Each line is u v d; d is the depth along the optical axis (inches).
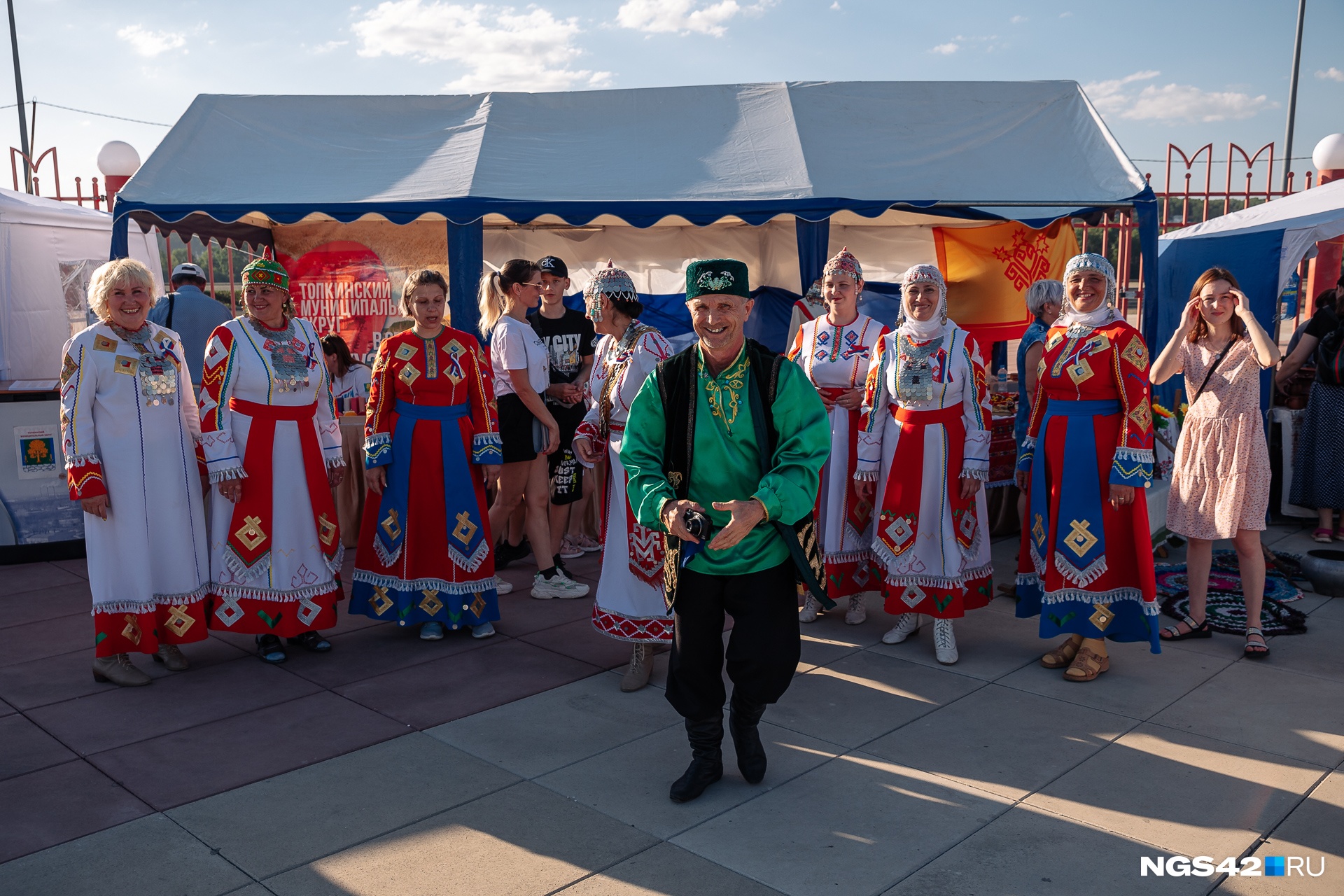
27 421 261.7
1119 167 260.8
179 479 173.9
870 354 194.4
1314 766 139.4
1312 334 277.3
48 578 247.8
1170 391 353.4
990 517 285.7
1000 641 197.0
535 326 242.2
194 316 261.4
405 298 188.5
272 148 268.1
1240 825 122.7
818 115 270.1
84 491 163.0
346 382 273.7
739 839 119.9
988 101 279.7
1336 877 111.0
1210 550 194.1
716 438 119.8
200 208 244.7
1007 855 116.0
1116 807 127.5
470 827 122.7
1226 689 169.3
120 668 173.3
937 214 280.5
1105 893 108.0
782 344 363.9
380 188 251.1
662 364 123.5
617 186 249.9
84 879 111.6
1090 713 159.2
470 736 151.0
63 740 150.0
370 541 195.9
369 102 280.2
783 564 123.7
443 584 192.4
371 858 115.7
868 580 201.6
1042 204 249.8
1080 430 170.9
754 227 358.3
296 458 180.4
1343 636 197.0
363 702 165.3
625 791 132.6
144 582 170.2
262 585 179.6
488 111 274.7
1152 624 167.5
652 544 163.9
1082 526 170.4
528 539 259.0
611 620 168.9
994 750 144.9
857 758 142.6
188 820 124.8
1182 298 346.9
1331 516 275.7
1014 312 325.7
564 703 164.9
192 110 274.7
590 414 171.3
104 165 386.0
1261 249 304.0
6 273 280.1
